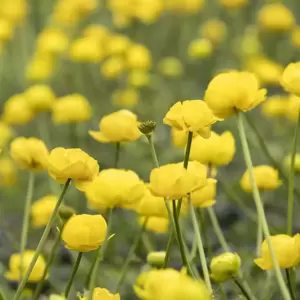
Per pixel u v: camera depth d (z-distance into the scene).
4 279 1.99
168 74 3.36
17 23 3.22
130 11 3.29
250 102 1.57
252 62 3.31
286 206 2.47
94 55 2.78
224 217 2.38
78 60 2.80
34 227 2.35
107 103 3.21
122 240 2.22
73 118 2.23
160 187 1.53
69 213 1.63
